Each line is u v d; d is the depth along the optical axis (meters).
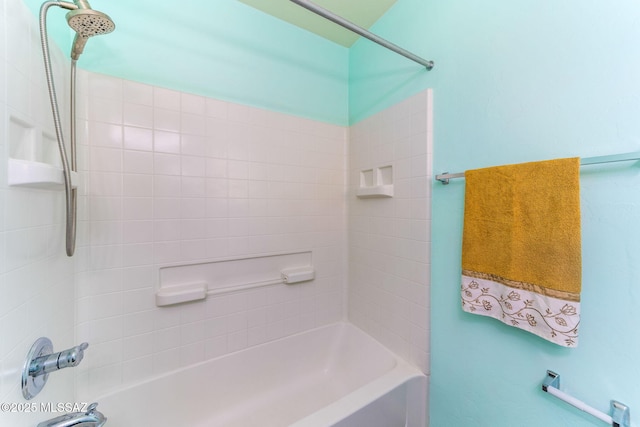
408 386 1.13
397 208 1.31
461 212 1.02
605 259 0.66
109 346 1.09
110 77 1.06
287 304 1.54
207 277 1.30
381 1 1.32
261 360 1.44
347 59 1.73
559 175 0.70
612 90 0.64
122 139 1.09
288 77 1.51
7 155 0.58
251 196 1.40
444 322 1.10
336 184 1.70
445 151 1.08
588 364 0.69
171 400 1.19
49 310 0.80
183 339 1.24
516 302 0.80
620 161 0.62
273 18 1.45
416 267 1.21
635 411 0.62
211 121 1.28
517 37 0.83
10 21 0.60
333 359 1.64
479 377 0.97
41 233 0.74
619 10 0.63
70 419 0.69
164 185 1.18
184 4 1.21
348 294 1.72
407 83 1.26
